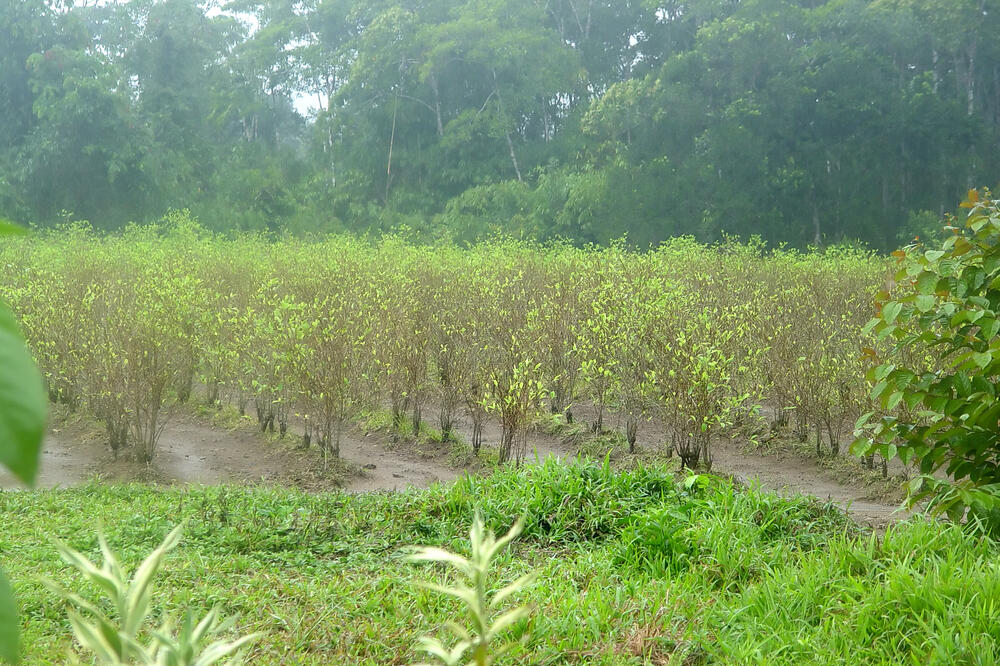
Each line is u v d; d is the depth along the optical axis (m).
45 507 7.15
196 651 1.00
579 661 4.04
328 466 9.27
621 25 48.22
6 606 0.49
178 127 42.53
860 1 36.97
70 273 14.65
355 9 48.03
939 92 38.53
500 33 41.84
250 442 10.27
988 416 4.85
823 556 5.10
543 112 44.44
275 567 5.68
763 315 12.29
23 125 36.94
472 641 1.15
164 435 10.55
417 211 41.22
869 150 35.34
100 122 34.88
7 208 33.84
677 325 10.48
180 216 28.27
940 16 36.19
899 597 4.25
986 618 3.95
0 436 0.41
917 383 5.09
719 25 36.69
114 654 0.89
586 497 6.67
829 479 9.12
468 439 10.50
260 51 48.69
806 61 36.47
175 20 45.88
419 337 10.91
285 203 40.50
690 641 4.15
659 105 36.62
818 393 9.66
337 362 9.60
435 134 43.81
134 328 9.84
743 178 35.22
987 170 35.50
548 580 5.06
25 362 0.43
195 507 7.05
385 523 6.51
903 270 5.29
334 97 44.66
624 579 5.08
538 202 37.78
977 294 5.05
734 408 10.50
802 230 34.97
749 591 4.71
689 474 7.03
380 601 4.77
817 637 4.12
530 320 11.59
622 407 10.77
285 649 4.20
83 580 5.03
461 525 6.47
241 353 10.94
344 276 14.41
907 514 7.45
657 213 35.16
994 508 5.05
